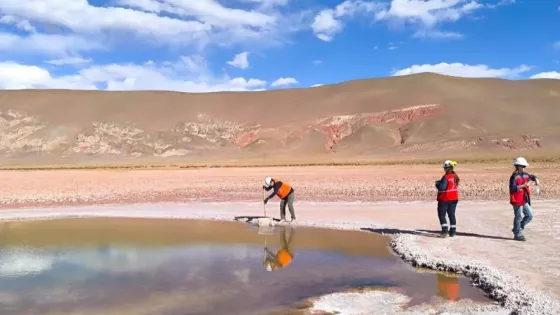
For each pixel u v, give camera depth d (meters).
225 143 149.50
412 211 21.20
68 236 16.69
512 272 10.87
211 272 11.79
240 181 39.56
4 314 8.99
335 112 164.00
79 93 176.50
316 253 13.84
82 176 49.91
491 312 8.81
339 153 130.75
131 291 10.29
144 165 95.62
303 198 27.05
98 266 12.41
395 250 13.95
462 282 10.80
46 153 139.75
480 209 21.34
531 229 16.14
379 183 35.38
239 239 16.00
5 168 87.75
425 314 8.77
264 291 10.23
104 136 148.62
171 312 9.02
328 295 9.94
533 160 82.81
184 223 19.52
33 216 21.50
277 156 132.12
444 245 13.91
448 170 15.24
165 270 11.94
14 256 13.64
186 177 46.41
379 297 9.80
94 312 9.05
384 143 140.38
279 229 17.88
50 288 10.51
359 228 17.56
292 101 176.12
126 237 16.50
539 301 8.88
